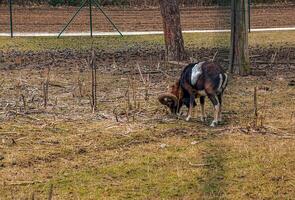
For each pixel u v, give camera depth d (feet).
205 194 25.30
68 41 82.33
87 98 42.93
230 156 29.89
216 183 26.45
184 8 122.62
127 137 33.24
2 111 39.01
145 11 121.08
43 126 35.60
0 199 24.81
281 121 36.14
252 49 71.97
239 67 51.80
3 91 45.37
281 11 121.19
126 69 55.21
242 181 26.73
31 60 62.34
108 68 55.93
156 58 63.10
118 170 28.22
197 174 27.55
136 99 41.93
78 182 26.76
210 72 34.35
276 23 103.96
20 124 36.11
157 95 43.32
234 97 42.68
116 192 25.62
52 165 28.96
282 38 84.64
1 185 26.35
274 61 59.62
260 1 131.85
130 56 65.21
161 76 51.19
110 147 31.63
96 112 38.68
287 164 28.68
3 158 29.84
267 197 25.16
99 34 90.58
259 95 43.52
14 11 119.75
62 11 120.16
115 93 44.37
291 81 48.26
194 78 34.88
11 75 52.54
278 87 46.55
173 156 30.04
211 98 34.65
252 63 58.80
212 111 39.01
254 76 51.39
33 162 29.37
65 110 39.40
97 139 32.96
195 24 101.35
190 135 33.45
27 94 44.24
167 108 38.86
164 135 33.58
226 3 62.18
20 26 100.83
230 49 52.24
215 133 33.73
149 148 31.37
